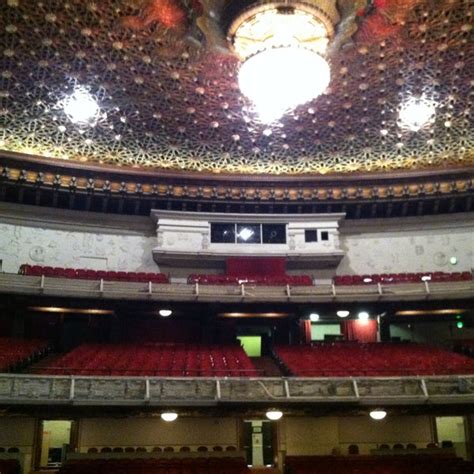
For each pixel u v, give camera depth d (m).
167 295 15.30
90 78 14.27
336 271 18.33
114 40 13.15
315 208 18.33
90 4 12.07
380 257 18.42
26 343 14.68
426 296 15.67
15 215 16.81
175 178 17.22
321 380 11.95
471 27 12.87
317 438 14.10
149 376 12.07
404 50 13.68
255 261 17.59
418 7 12.36
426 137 16.95
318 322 18.50
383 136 16.95
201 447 13.66
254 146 17.39
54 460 14.88
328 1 12.13
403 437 14.30
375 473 11.66
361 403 11.84
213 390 11.65
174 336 17.00
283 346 16.39
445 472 11.69
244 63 12.79
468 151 17.48
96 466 11.30
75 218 17.48
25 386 10.98
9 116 15.16
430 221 18.48
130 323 16.88
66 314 16.41
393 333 18.06
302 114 16.02
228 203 17.94
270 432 14.30
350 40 13.38
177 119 16.06
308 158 17.92
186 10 12.32
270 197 17.88
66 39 13.00
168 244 17.33
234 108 15.71
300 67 12.45
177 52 13.63
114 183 17.08
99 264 17.33
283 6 12.18
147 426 13.68
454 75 14.45
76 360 13.69
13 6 11.94
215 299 15.52
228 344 16.34
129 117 15.82
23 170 16.06
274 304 16.17
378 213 18.59
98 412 11.59
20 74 13.88
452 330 17.94
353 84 14.90
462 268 17.92
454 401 11.89
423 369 13.58
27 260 16.59
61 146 16.53
